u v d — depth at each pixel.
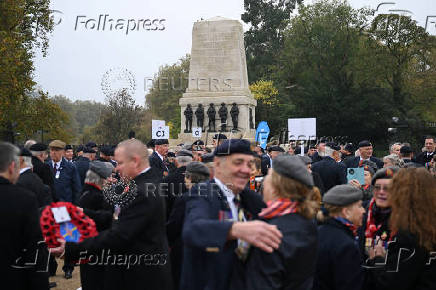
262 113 50.28
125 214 4.31
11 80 26.81
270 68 59.19
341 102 50.22
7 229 3.98
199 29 31.23
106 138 26.47
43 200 6.91
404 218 3.75
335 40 51.66
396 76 49.19
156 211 4.36
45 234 4.26
